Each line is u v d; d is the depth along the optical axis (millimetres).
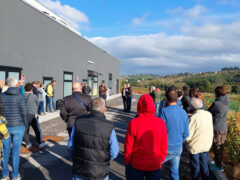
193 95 5574
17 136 3863
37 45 10648
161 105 5879
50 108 11297
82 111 4035
